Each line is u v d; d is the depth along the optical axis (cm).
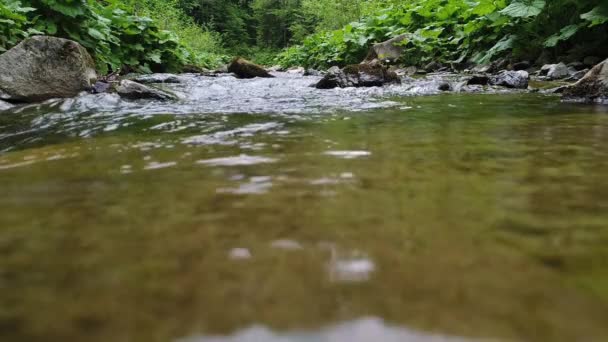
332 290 42
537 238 56
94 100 337
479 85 441
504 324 36
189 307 39
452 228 60
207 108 289
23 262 50
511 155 115
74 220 66
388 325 36
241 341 34
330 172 97
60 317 38
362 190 81
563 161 106
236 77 762
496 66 648
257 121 208
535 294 41
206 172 100
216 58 1791
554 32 604
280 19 3125
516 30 651
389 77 484
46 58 383
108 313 39
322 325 36
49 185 91
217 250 53
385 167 102
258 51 3145
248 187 84
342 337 35
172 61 921
